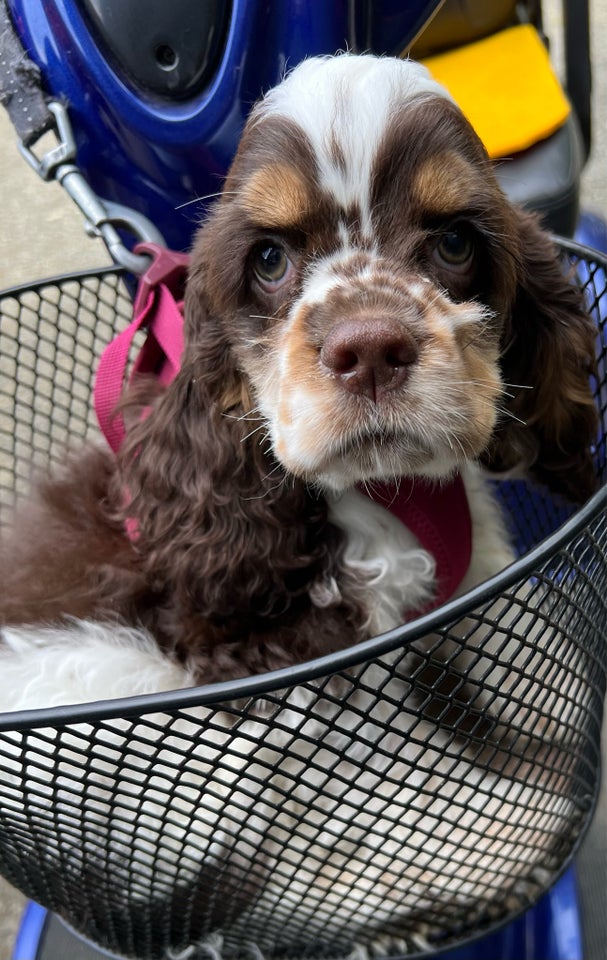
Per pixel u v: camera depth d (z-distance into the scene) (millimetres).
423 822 316
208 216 323
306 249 268
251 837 317
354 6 358
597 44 915
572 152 452
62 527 375
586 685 276
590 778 309
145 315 355
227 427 311
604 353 361
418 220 264
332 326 247
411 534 330
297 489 312
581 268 436
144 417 351
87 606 350
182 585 322
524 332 332
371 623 324
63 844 276
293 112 266
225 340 305
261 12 348
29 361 643
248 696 196
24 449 592
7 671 340
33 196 852
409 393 245
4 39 362
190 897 276
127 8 350
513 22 515
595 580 259
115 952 311
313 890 304
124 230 383
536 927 364
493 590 206
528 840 292
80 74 362
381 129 258
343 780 234
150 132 373
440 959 364
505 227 289
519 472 362
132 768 214
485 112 459
